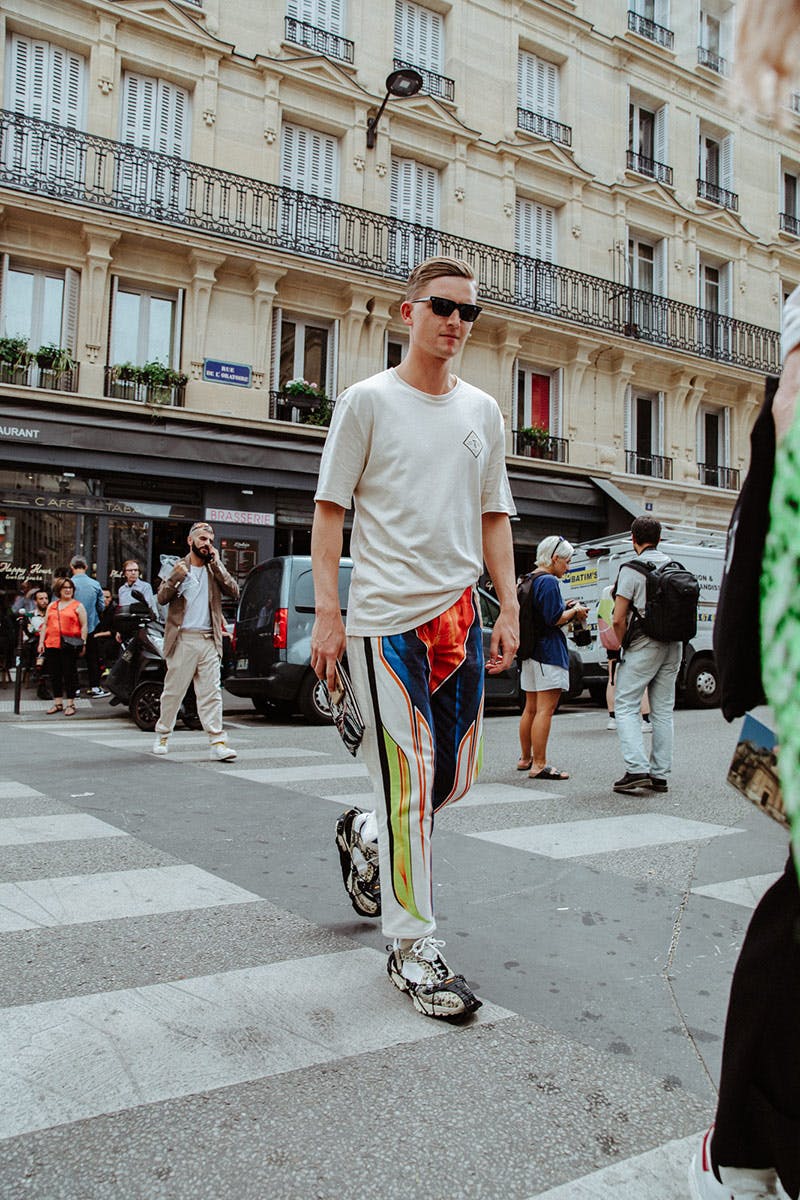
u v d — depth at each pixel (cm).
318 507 256
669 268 2075
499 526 281
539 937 297
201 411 1395
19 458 1246
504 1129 182
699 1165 122
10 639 1259
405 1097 193
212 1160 169
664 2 2105
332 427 258
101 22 1380
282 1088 196
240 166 1504
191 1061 206
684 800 541
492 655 279
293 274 1516
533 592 632
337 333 1583
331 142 1619
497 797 547
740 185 2228
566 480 1803
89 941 282
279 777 591
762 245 2255
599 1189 163
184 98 1473
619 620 563
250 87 1518
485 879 362
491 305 1717
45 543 1305
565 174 1888
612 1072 206
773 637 94
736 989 112
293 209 1534
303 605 958
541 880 361
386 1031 225
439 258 255
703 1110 191
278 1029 224
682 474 2033
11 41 1345
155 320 1433
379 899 291
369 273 1571
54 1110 185
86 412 1309
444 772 260
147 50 1428
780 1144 105
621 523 1886
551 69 1930
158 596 674
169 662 685
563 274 1862
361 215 1603
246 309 1488
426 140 1706
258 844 408
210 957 271
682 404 2045
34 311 1336
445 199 1734
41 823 440
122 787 546
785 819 100
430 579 248
